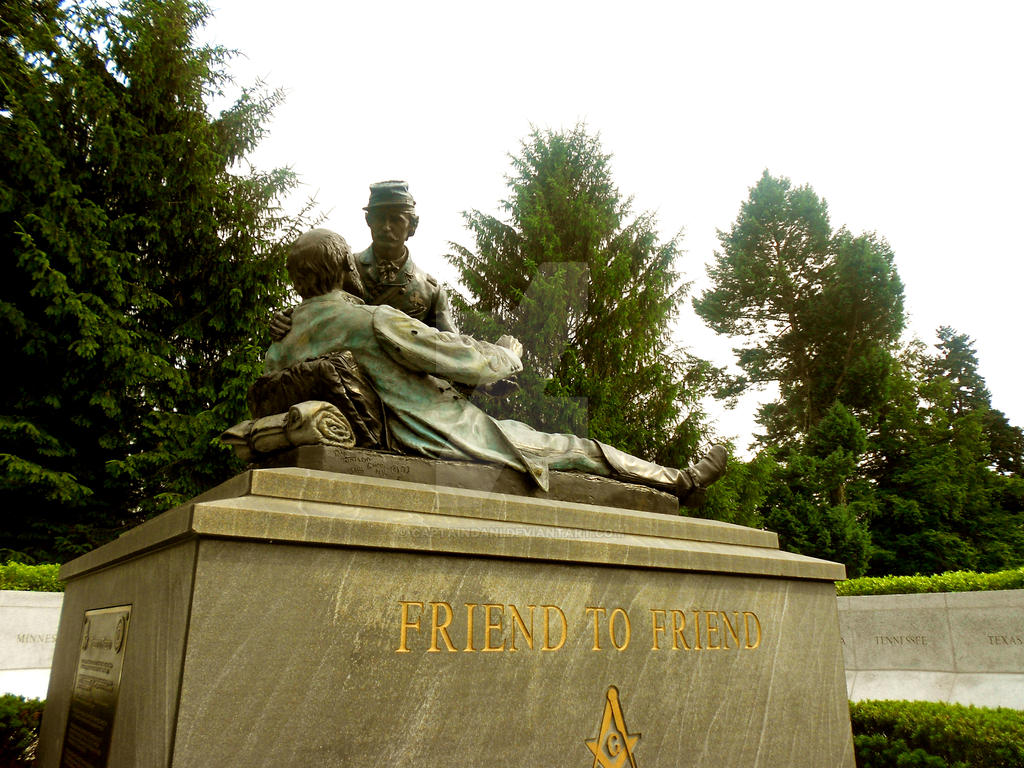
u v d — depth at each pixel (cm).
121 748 241
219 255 1512
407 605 253
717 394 3303
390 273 430
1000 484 2616
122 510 1387
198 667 208
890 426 2770
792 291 3222
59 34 1455
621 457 397
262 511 231
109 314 1298
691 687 321
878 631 866
